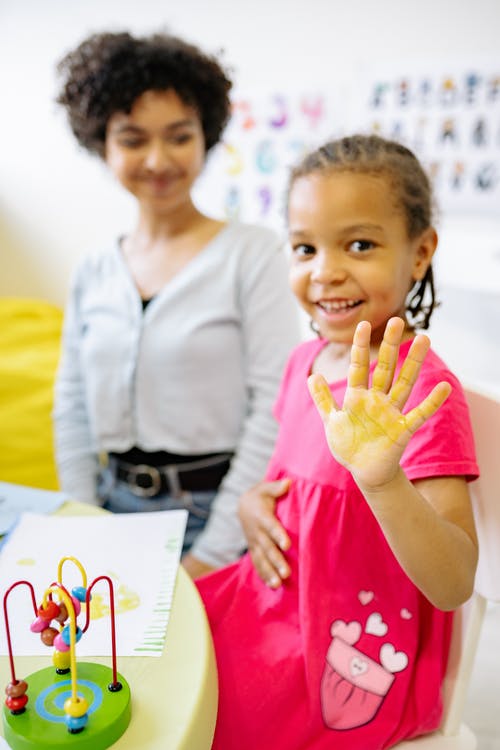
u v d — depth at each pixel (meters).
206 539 1.12
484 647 1.39
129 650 0.58
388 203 0.75
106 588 0.67
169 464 1.18
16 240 2.28
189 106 1.14
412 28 1.59
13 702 0.49
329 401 0.59
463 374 1.70
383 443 0.55
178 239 1.22
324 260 0.76
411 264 0.80
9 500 0.86
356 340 0.56
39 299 2.28
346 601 0.74
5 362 1.86
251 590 0.83
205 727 0.52
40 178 2.18
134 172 1.15
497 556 0.72
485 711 1.23
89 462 1.30
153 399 1.18
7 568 0.70
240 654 0.76
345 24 1.67
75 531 0.77
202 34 1.86
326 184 0.75
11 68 2.12
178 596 0.65
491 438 0.72
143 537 0.76
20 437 1.72
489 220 1.58
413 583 0.68
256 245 1.18
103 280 1.26
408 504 0.58
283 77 1.77
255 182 1.87
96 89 1.12
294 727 0.72
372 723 0.72
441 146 1.60
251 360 1.18
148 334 1.17
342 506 0.75
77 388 1.31
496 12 1.49
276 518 0.83
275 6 1.74
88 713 0.49
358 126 1.69
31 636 0.60
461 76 1.54
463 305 1.66
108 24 1.96
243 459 1.13
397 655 0.73
